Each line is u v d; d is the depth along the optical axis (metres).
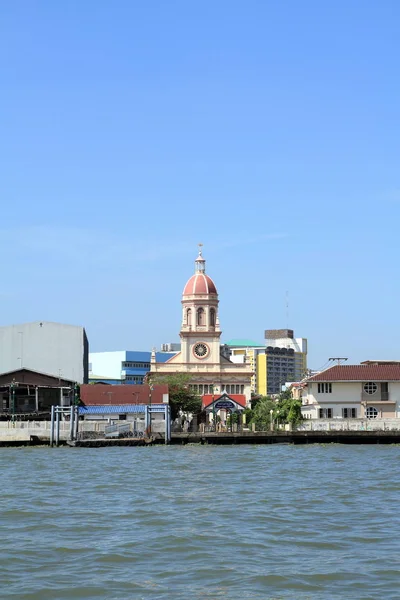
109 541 49.06
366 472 86.00
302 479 79.50
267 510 59.97
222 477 81.50
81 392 174.88
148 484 75.56
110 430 136.50
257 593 38.16
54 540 49.44
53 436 131.62
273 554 45.66
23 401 163.62
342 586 39.06
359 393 174.25
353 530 52.09
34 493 69.50
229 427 159.38
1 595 37.91
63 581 40.28
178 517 57.00
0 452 119.12
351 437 139.50
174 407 194.75
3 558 44.75
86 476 82.62
